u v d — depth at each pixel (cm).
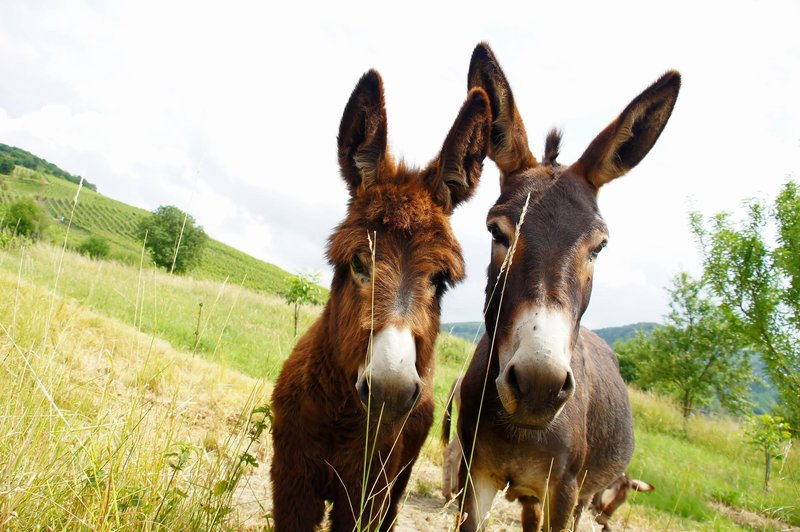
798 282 406
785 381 419
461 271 100
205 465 128
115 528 81
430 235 95
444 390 364
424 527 160
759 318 424
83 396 122
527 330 97
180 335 335
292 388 106
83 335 196
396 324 87
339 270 102
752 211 430
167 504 97
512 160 128
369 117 106
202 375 229
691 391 769
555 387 92
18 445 89
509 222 112
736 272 435
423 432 118
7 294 180
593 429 140
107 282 424
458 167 112
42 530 80
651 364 798
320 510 108
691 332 757
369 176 106
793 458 427
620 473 174
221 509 100
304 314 618
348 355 92
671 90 119
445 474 192
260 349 372
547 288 101
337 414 101
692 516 277
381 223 95
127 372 165
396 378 83
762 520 296
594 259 113
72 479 89
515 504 215
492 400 118
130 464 96
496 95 128
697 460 447
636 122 121
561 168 126
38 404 100
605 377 155
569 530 116
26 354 121
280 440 106
